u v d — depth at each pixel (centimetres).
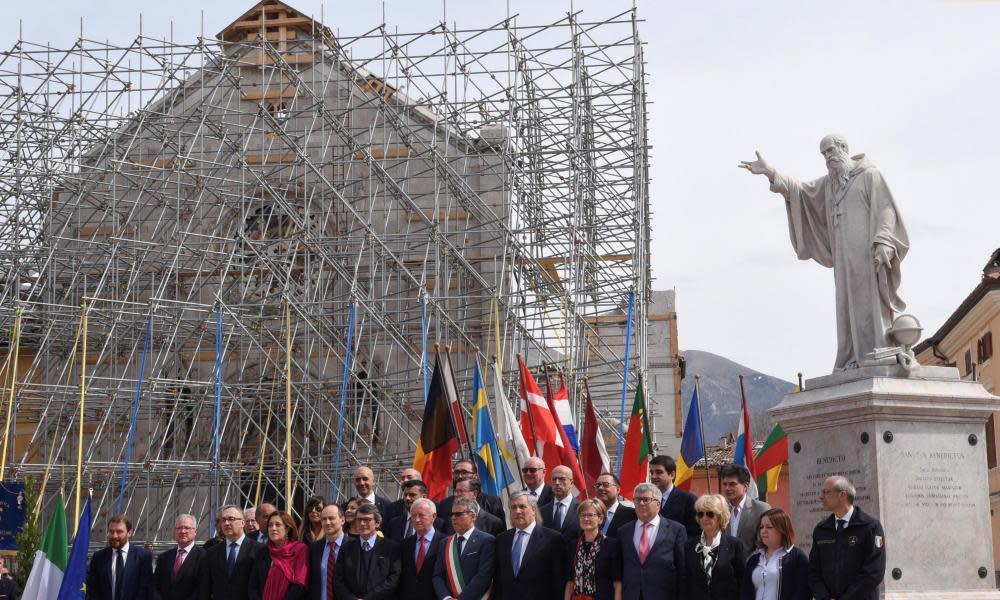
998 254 4309
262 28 4034
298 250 3959
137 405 3388
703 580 1395
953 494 1494
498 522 1720
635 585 1434
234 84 4047
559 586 1535
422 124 4088
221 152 4081
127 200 4031
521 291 3691
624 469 2181
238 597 1739
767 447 2125
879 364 1513
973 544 1491
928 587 1459
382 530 1795
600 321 4478
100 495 3788
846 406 1505
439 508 1883
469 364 3838
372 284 3631
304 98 4172
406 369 3878
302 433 3931
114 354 3619
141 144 4078
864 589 1307
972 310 4391
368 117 4134
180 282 4000
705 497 1416
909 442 1491
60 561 2102
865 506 1483
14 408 3500
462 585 1552
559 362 3600
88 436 3875
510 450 2297
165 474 3694
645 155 4075
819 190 1627
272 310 3838
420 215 3703
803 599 1334
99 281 3803
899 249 1548
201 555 1808
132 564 1834
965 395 1503
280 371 3634
